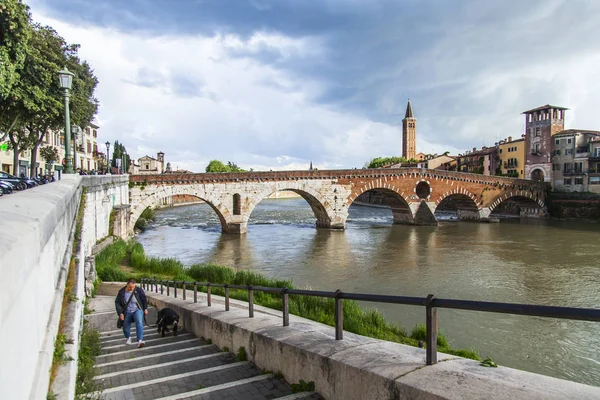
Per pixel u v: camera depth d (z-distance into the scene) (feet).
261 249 130.93
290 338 22.76
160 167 416.46
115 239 108.06
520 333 57.16
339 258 115.96
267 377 22.74
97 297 58.75
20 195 20.62
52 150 154.81
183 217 243.19
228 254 122.62
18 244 9.56
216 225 196.03
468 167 315.58
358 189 181.16
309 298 58.18
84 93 121.39
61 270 25.90
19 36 68.39
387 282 88.63
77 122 111.65
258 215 257.75
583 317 11.07
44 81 83.92
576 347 52.80
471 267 102.73
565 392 12.58
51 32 99.76
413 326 57.62
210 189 156.25
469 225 193.67
